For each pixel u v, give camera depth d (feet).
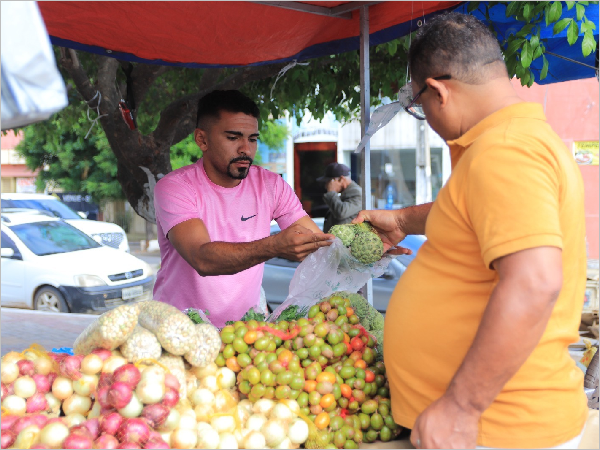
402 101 10.75
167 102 23.38
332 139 63.87
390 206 61.36
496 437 5.40
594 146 41.68
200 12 11.25
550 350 5.41
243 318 8.41
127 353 6.40
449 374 5.69
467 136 5.59
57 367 6.68
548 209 4.86
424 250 6.13
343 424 6.67
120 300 27.76
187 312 8.22
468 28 5.66
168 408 5.90
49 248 28.66
